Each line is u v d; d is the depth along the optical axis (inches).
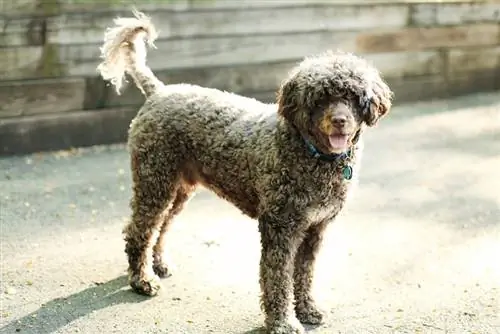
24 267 112.4
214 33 173.6
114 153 161.9
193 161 103.0
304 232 97.3
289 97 92.8
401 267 113.3
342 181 94.9
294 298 101.5
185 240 121.6
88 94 163.9
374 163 154.9
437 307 103.2
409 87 204.7
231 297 106.0
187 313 102.4
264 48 180.7
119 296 106.0
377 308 103.4
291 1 181.5
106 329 98.9
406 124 184.2
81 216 129.6
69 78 161.8
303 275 100.9
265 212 95.6
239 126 99.0
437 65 208.1
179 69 171.5
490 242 120.6
